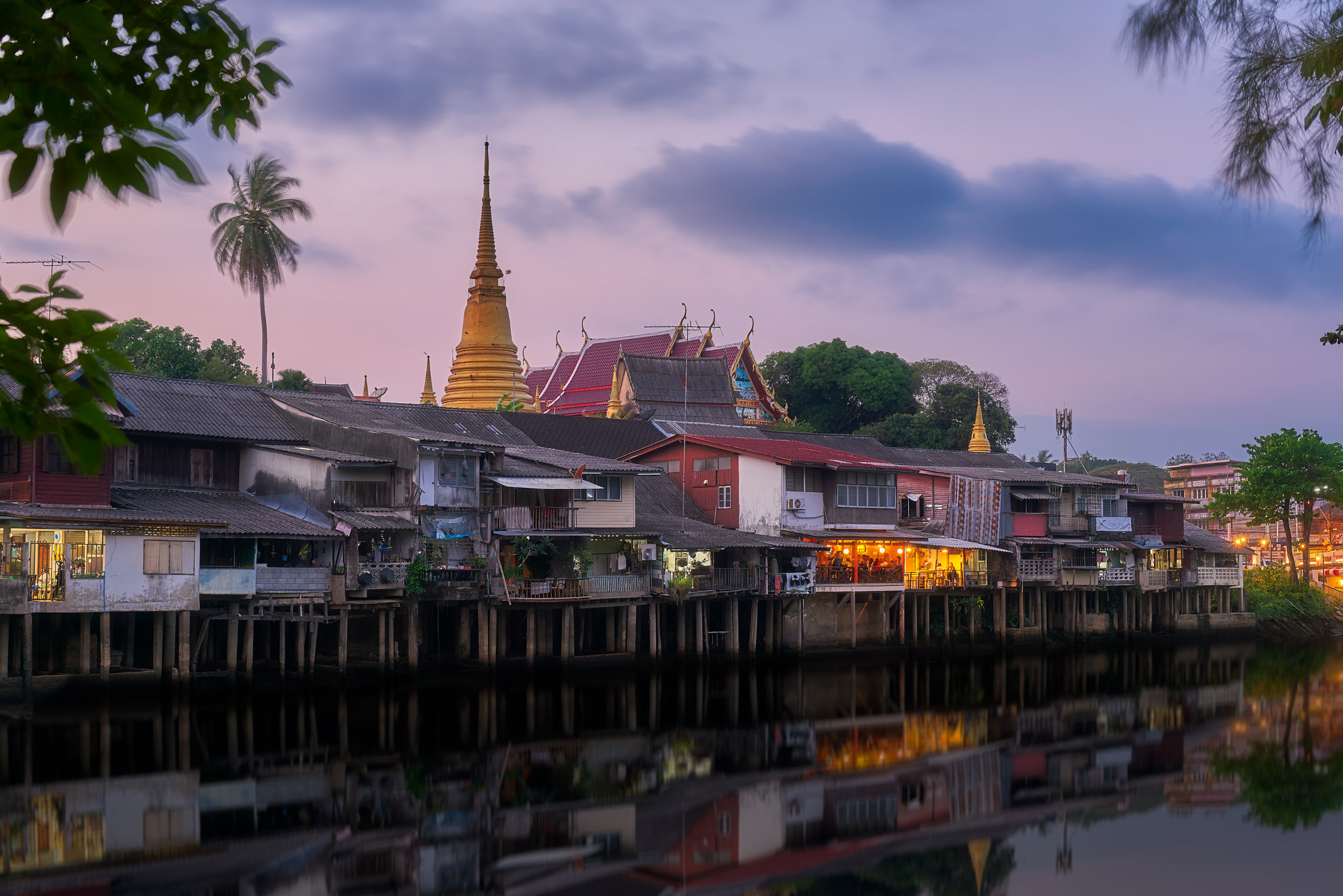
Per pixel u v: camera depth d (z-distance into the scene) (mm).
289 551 40062
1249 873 21844
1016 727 38469
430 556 42562
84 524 33562
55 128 4000
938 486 60219
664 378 76000
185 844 22609
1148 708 43250
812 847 23719
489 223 79188
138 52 4719
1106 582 66625
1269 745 35438
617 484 49344
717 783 29359
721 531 52500
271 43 4906
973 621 60500
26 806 25047
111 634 36781
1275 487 78938
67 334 4312
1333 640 74875
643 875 21750
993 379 102938
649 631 50031
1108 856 23031
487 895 20312
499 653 46188
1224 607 75938
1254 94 8531
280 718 35406
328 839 23344
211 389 46375
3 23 3912
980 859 22828
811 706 42344
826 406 98688
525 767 30609
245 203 54125
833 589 53469
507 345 78562
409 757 31344
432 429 54531
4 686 32719
